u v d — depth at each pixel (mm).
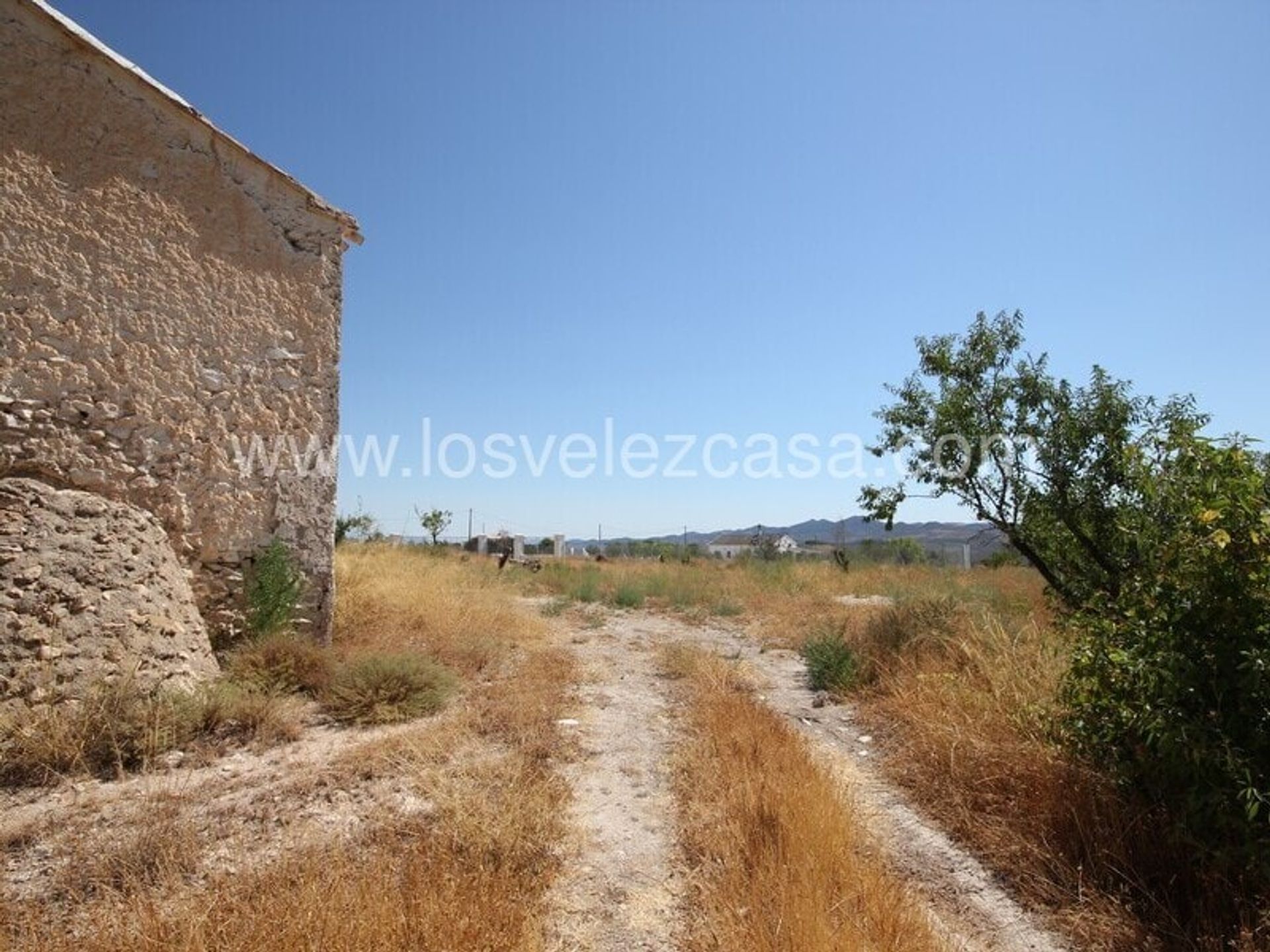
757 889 3068
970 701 5297
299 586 7480
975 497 7250
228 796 3938
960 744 4711
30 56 6082
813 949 2646
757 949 2688
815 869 3195
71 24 6277
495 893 2955
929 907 3254
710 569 20891
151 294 6691
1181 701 3205
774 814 3674
